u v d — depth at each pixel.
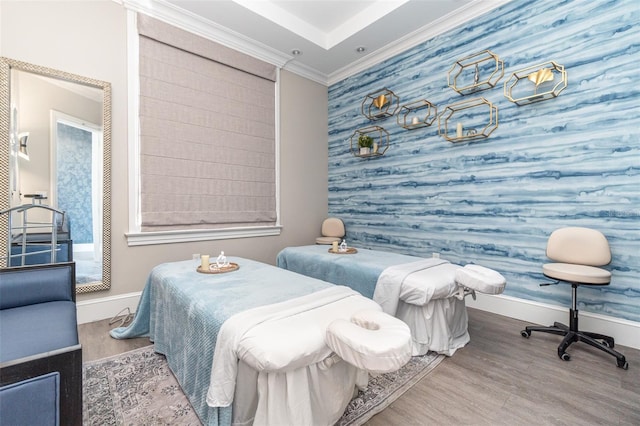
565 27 2.27
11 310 1.52
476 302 2.80
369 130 3.82
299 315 1.25
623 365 1.73
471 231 2.86
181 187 2.89
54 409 0.80
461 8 2.78
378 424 1.29
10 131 2.10
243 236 3.40
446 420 1.32
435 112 3.12
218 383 1.12
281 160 3.80
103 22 2.47
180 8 2.75
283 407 1.08
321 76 4.23
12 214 2.11
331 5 3.00
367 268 2.21
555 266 2.05
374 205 3.79
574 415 1.35
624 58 2.02
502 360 1.85
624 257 2.04
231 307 1.33
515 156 2.55
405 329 1.11
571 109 2.25
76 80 2.34
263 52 3.50
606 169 2.10
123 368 1.72
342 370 1.28
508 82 2.58
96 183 2.45
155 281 1.99
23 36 2.15
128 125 2.60
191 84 2.96
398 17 2.92
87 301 2.41
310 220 4.16
